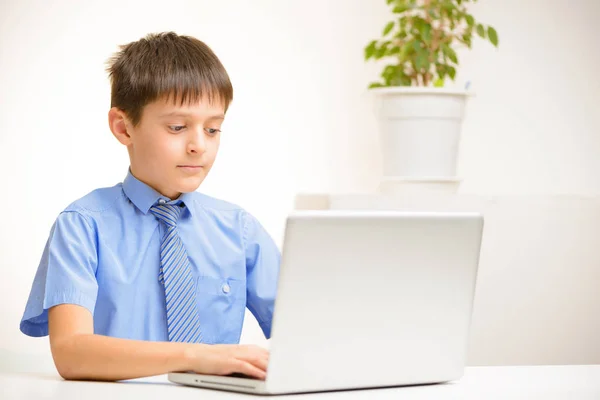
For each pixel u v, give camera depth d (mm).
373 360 896
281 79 3072
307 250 814
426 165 2223
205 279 1340
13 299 2900
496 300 2150
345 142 3090
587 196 2193
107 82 2984
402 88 2188
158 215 1292
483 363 2143
